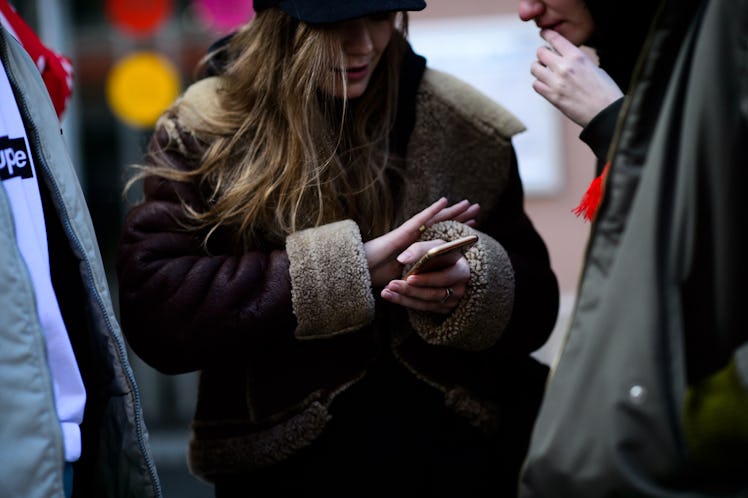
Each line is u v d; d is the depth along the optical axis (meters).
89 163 7.86
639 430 2.09
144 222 2.97
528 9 2.93
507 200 3.25
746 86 2.09
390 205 3.11
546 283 3.16
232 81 3.08
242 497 3.05
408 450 3.02
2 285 2.44
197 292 2.87
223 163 3.02
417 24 7.16
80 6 7.69
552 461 2.19
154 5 7.66
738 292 2.10
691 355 2.13
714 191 2.11
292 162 2.96
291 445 2.96
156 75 7.74
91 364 2.77
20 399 2.44
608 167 2.30
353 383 2.98
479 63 7.15
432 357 3.06
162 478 7.06
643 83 2.21
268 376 2.99
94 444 2.78
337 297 2.85
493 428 3.12
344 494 2.99
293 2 2.93
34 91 2.70
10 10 3.32
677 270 2.13
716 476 2.06
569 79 2.81
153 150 3.08
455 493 3.05
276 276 2.87
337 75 2.97
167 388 7.86
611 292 2.17
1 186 2.48
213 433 3.06
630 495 2.09
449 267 2.88
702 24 2.15
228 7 7.41
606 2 2.83
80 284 2.76
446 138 3.17
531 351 3.21
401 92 3.16
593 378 2.17
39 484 2.44
